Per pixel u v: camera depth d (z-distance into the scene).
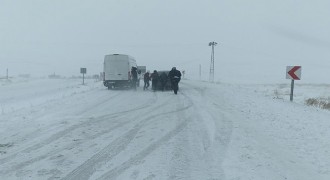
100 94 24.89
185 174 6.44
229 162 7.09
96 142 9.03
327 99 23.59
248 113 13.67
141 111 15.12
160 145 8.66
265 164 6.87
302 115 12.89
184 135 9.80
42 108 16.19
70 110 15.44
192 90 28.09
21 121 12.32
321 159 7.10
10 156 7.76
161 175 6.41
